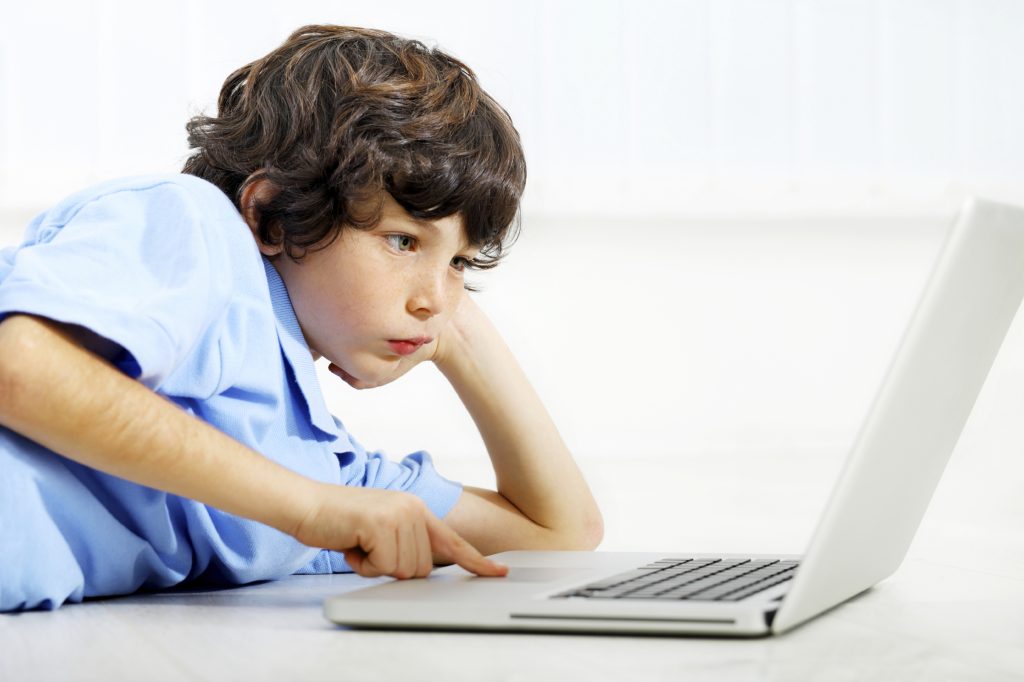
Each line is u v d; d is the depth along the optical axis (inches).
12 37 137.0
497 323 152.9
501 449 51.6
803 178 152.9
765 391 156.0
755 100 152.3
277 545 41.4
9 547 34.4
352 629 31.5
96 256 34.5
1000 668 26.8
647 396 154.7
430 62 44.7
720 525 73.6
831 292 156.2
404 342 41.5
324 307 41.3
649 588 32.1
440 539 36.4
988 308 32.3
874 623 32.5
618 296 153.6
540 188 149.7
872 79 154.0
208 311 35.3
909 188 154.1
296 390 41.7
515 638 29.7
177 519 39.6
